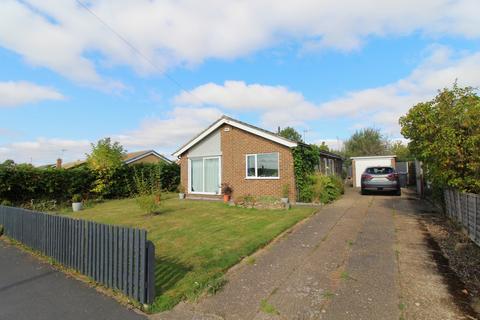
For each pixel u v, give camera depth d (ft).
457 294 14.38
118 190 68.59
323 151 62.18
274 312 13.35
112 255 16.89
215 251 21.93
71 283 18.08
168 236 27.35
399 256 19.93
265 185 51.39
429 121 28.91
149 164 77.82
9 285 17.87
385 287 15.35
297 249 22.25
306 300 14.30
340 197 52.29
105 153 66.49
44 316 13.87
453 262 18.60
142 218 37.73
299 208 40.32
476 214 21.45
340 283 16.02
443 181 28.76
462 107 27.40
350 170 105.50
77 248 20.10
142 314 13.91
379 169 54.70
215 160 58.85
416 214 34.24
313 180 47.32
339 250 21.61
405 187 76.02
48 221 23.99
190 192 62.64
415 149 32.32
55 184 58.39
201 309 13.96
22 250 26.53
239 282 16.65
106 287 17.22
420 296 14.28
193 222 33.40
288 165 49.08
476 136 25.43
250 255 21.29
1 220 33.47
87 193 63.57
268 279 16.89
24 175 54.19
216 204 47.91
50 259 22.91
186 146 62.23
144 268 14.66
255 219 33.55
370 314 12.87
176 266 19.39
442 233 25.39
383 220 31.27
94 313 14.08
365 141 132.46
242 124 53.93
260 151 52.21
